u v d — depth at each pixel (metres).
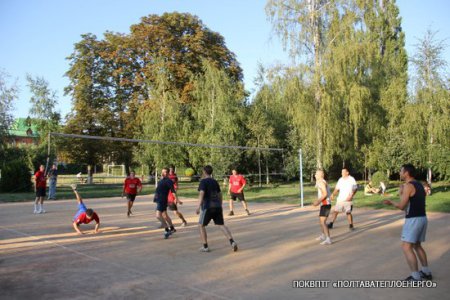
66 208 16.09
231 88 29.81
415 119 21.20
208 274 6.02
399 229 10.29
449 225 10.78
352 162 26.95
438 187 23.19
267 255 7.31
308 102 22.33
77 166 46.91
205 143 28.08
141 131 32.62
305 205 17.28
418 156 21.92
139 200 20.50
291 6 23.64
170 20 34.44
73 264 6.66
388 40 34.91
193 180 34.56
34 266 6.52
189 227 10.86
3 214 13.95
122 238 9.16
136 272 6.14
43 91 38.59
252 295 5.03
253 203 18.42
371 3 23.48
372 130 25.14
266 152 28.69
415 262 5.54
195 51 33.84
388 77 25.81
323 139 22.59
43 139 36.00
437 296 4.99
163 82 30.22
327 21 23.56
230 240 7.71
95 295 5.04
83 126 34.53
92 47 35.47
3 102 29.33
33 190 25.88
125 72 34.72
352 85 22.48
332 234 9.59
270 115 31.05
